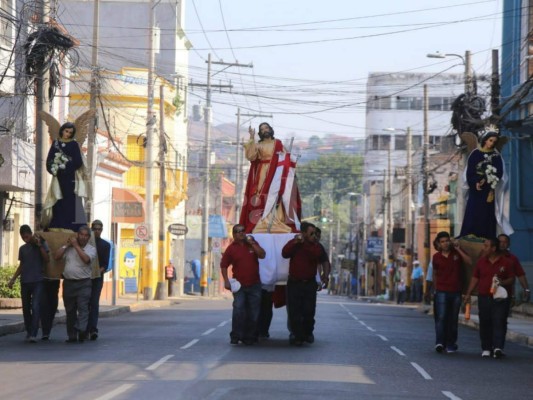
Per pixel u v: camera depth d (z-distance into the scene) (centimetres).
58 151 4112
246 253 3984
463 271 3997
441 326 3959
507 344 4897
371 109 19850
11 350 3709
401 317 7569
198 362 3291
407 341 4584
